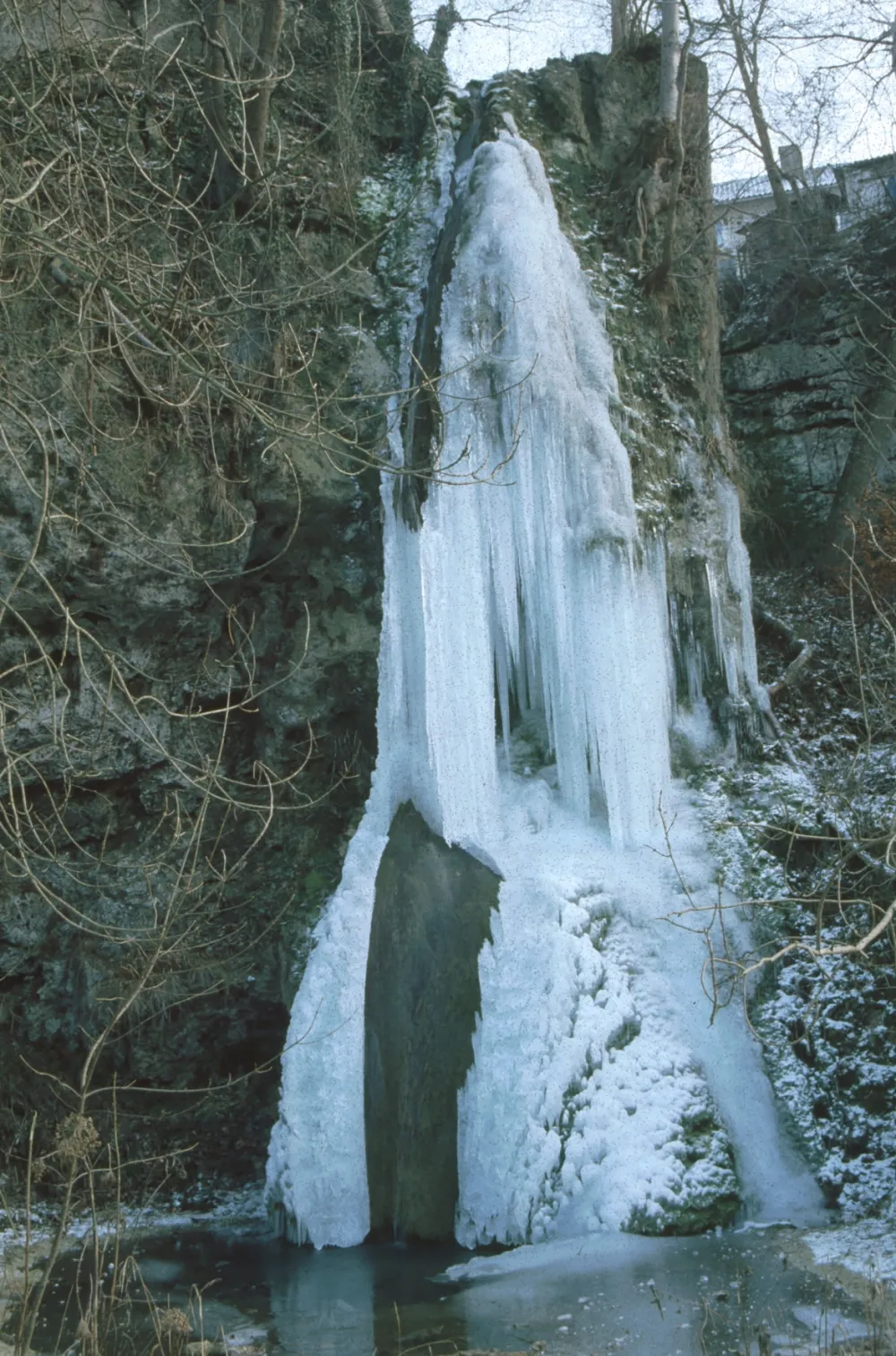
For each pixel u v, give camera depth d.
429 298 12.41
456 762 11.16
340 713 12.19
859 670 9.06
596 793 11.49
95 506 10.75
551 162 13.53
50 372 10.38
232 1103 11.81
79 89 11.15
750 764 12.47
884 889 10.60
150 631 11.54
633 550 11.59
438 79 14.07
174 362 7.73
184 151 12.23
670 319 13.75
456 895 10.70
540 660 11.66
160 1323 7.21
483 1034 10.07
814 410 18.83
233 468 11.60
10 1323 7.54
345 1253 9.56
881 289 18.62
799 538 18.38
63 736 6.64
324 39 13.48
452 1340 7.34
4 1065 11.39
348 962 10.63
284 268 12.34
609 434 11.81
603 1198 9.05
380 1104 10.09
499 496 11.48
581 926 10.37
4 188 6.83
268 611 12.17
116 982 11.38
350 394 12.24
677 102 13.53
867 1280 7.70
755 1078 10.11
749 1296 7.57
